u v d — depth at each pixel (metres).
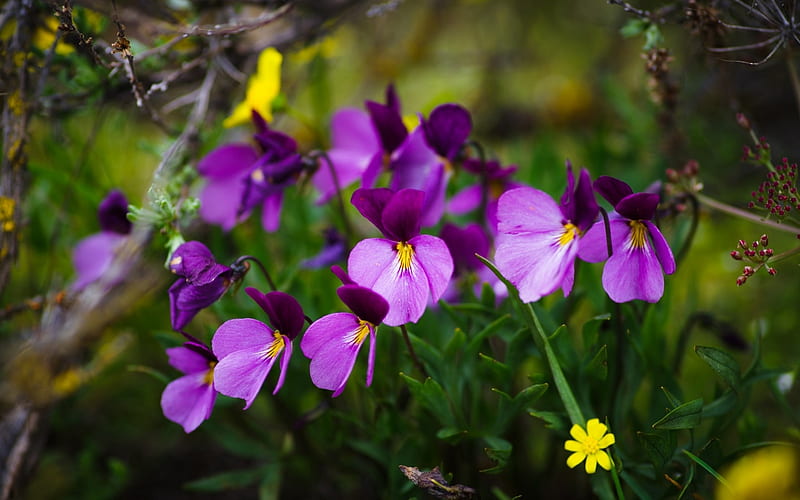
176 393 0.37
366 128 0.44
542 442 0.46
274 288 0.38
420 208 0.35
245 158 0.43
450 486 0.36
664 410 0.39
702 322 0.42
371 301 0.34
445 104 0.39
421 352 0.38
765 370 0.38
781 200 0.38
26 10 0.41
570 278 0.35
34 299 0.43
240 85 0.46
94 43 0.41
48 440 0.47
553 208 0.36
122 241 0.43
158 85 0.41
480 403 0.40
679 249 0.41
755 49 0.43
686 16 0.41
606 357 0.38
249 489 0.47
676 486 0.36
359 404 0.43
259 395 0.44
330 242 0.42
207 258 0.37
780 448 0.39
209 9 0.45
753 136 0.39
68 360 0.41
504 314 0.38
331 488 0.44
